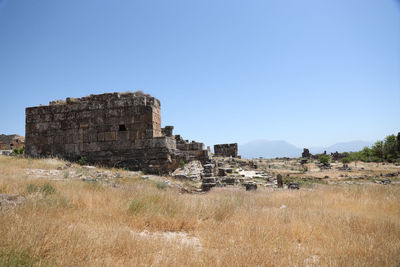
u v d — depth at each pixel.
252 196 15.04
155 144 22.41
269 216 9.39
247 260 5.46
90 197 10.09
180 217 8.91
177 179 20.97
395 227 7.93
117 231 6.65
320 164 63.88
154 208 9.41
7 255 4.62
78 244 5.49
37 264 4.47
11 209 7.19
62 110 24.41
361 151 85.81
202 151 26.94
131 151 22.75
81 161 22.58
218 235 7.35
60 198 9.18
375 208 11.59
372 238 7.01
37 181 11.68
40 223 6.16
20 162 19.11
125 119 23.19
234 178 23.14
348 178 42.03
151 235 7.48
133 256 5.44
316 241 7.09
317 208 11.69
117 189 12.58
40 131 24.61
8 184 10.45
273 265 5.41
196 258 5.44
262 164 62.78
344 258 5.73
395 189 15.53
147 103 23.28
